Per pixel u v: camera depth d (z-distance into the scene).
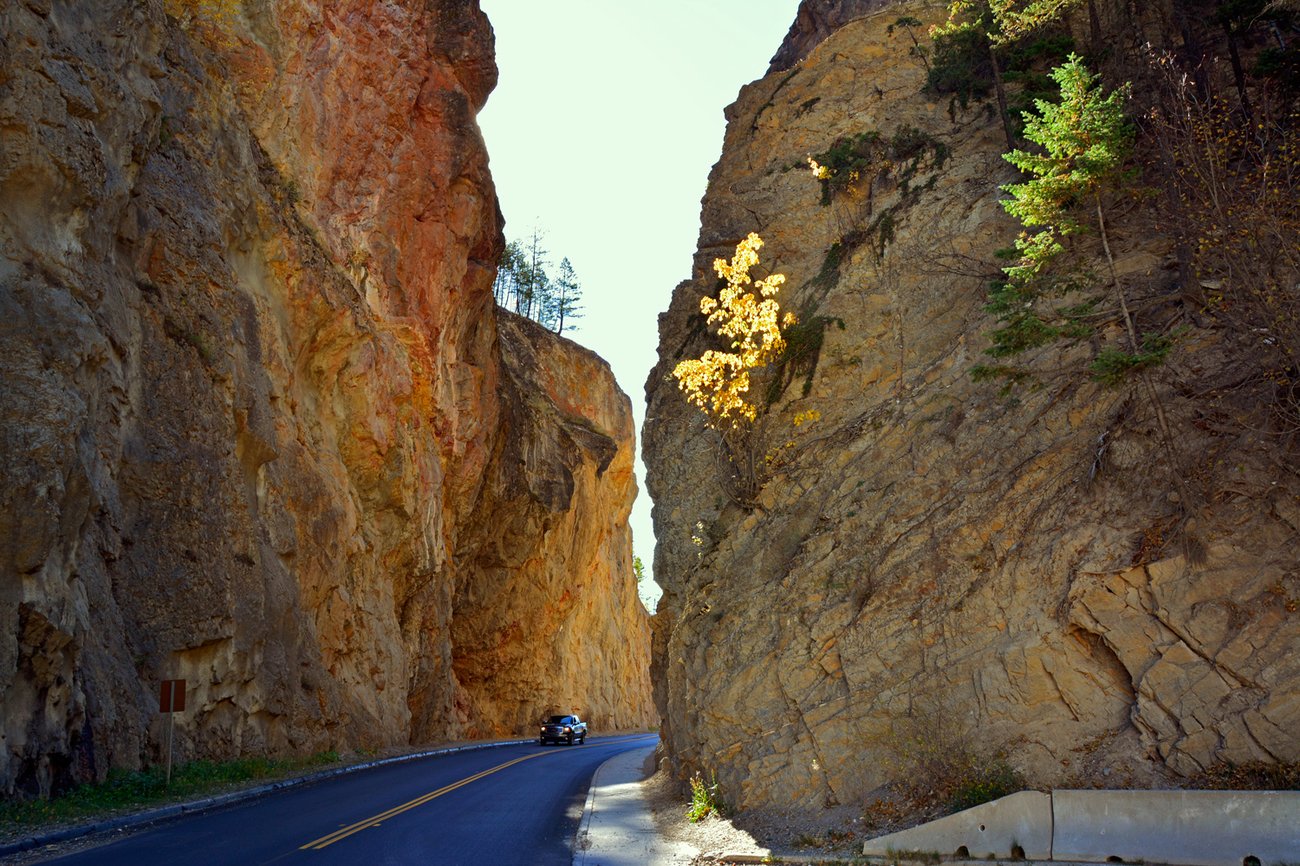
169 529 21.48
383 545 37.22
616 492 77.88
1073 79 13.70
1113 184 13.79
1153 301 13.97
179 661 21.08
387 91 42.28
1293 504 11.11
